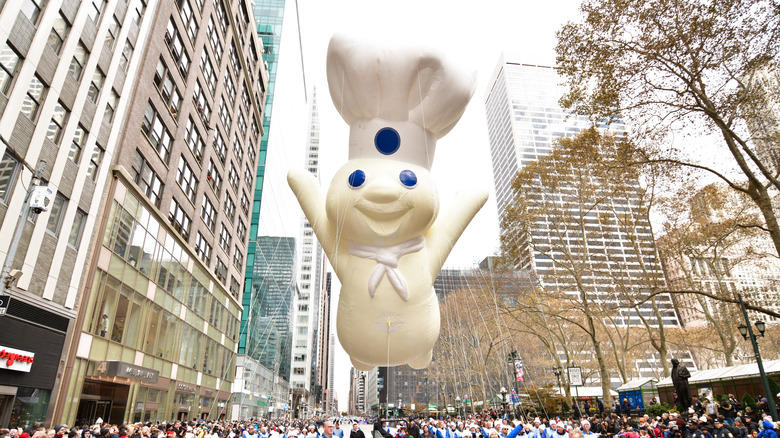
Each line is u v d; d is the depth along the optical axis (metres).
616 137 22.30
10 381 12.86
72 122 15.70
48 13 14.32
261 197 52.00
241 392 41.00
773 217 14.34
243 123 41.38
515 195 29.47
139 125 20.77
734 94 14.04
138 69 20.83
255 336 49.34
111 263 18.39
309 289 97.56
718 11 12.88
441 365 43.03
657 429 12.76
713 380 21.69
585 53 15.72
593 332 23.03
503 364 38.59
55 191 14.92
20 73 13.20
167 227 23.88
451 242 6.36
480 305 31.00
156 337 22.89
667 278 26.72
